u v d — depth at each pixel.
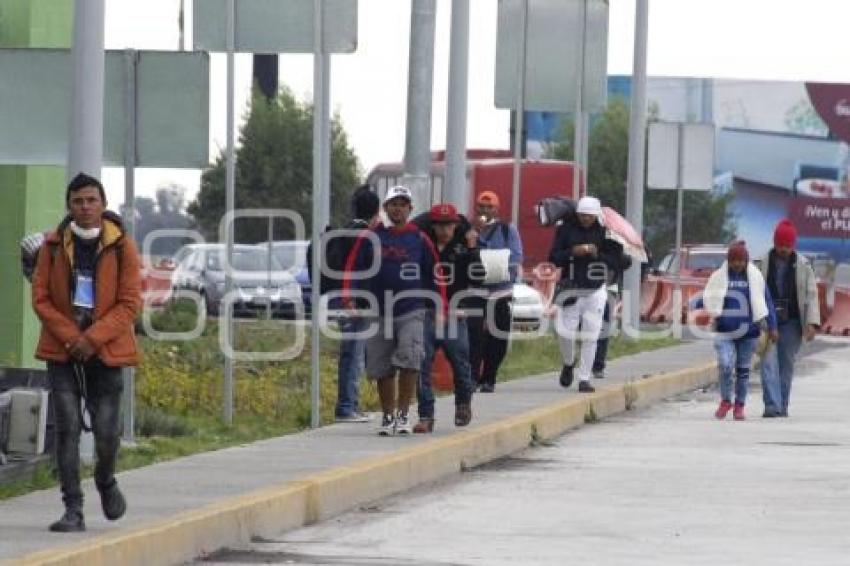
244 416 42.31
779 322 50.56
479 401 47.75
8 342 47.03
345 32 39.41
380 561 26.50
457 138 55.00
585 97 59.50
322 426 40.88
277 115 131.88
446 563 26.34
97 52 32.59
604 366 58.03
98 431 25.78
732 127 193.00
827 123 192.25
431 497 33.62
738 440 44.12
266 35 39.47
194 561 26.47
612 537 28.92
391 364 38.62
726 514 31.55
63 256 25.39
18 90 33.84
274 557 26.84
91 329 25.25
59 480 28.47
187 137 34.75
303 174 131.88
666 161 76.75
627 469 37.97
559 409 45.75
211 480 31.20
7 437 30.28
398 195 37.94
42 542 24.69
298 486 30.33
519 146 59.88
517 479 36.28
